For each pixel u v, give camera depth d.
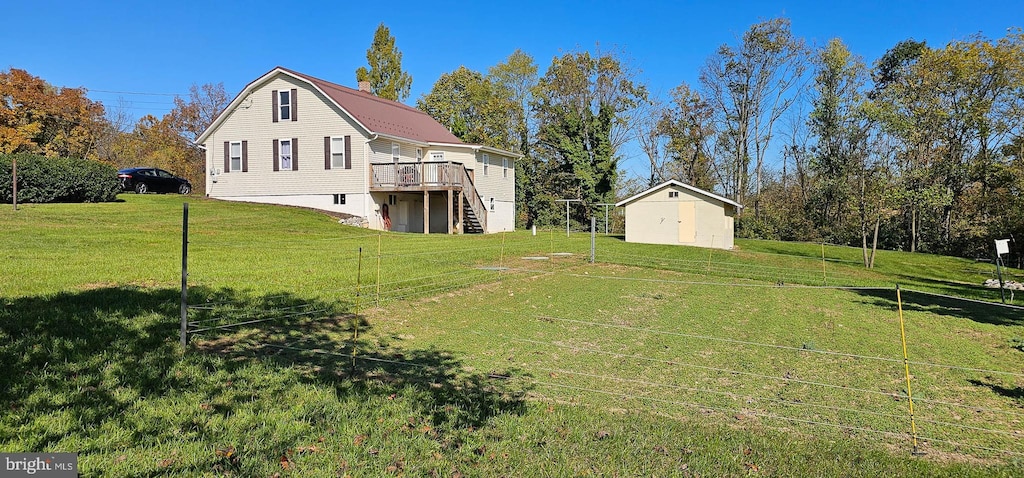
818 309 11.14
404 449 4.17
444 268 12.97
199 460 3.77
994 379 6.79
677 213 24.48
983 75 29.20
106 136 47.03
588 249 20.09
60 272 9.29
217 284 9.29
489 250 17.28
